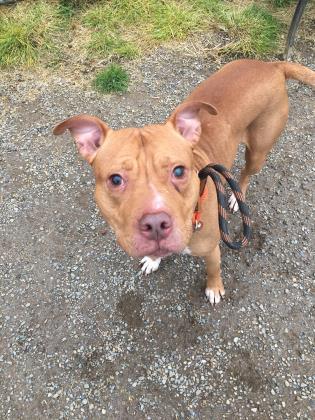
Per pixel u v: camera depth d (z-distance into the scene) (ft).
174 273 2.32
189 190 1.52
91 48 3.40
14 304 2.27
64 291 2.29
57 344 2.13
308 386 1.96
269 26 3.45
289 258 2.35
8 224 2.55
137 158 1.48
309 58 3.30
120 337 2.14
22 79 3.27
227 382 1.99
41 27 3.48
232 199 2.54
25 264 2.40
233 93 2.07
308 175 2.68
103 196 1.54
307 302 2.20
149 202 1.37
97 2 3.68
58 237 2.49
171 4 3.64
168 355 2.07
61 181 2.71
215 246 1.92
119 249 2.41
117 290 2.28
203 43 3.44
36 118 3.04
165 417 1.92
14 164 2.81
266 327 2.13
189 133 1.70
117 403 1.96
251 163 2.37
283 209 2.54
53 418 1.94
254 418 1.90
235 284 2.27
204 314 2.18
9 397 2.00
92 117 1.62
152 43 3.44
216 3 3.66
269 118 2.19
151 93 3.14
